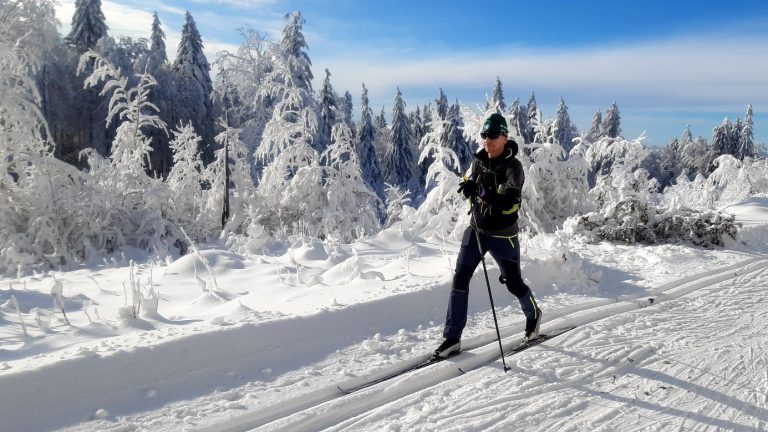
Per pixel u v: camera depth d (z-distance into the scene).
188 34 33.75
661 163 65.75
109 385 2.72
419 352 3.59
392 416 2.73
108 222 7.85
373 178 42.50
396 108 45.16
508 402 2.92
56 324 3.88
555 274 5.59
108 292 5.03
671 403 2.96
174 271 5.79
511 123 10.23
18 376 2.52
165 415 2.60
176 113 30.41
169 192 9.01
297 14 24.05
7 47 7.84
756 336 4.07
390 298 4.25
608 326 4.25
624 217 8.41
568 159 10.88
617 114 59.97
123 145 9.59
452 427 2.62
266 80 12.55
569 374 3.33
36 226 7.22
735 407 2.92
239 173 11.38
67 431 2.39
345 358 3.41
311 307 4.11
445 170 9.52
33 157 7.69
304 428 2.60
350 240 11.31
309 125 12.23
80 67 9.42
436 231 8.59
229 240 8.05
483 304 4.72
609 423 2.73
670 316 4.58
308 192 11.81
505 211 3.54
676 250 7.41
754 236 8.78
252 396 2.85
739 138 63.75
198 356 3.08
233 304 4.20
